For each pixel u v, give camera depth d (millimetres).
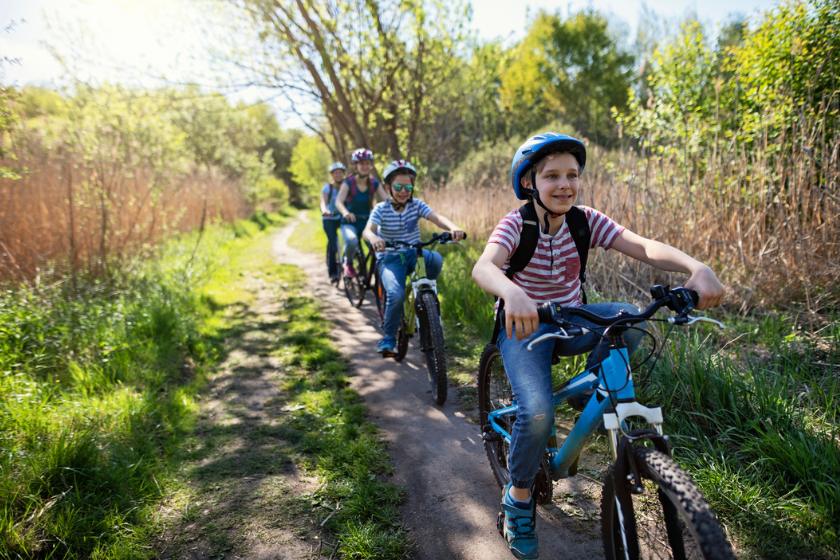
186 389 4191
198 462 3168
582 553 2291
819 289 4238
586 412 1916
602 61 33812
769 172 4629
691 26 6168
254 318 6613
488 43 11945
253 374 4727
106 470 2783
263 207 28328
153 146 10531
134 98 10891
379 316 6566
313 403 4031
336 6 10375
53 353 4086
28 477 2580
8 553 2213
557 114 33781
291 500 2766
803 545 2102
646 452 1556
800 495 2375
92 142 7648
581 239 2113
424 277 4148
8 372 3496
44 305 4801
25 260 5543
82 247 6375
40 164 6512
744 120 5180
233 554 2365
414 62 11867
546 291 2162
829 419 2797
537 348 2066
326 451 3264
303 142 40719
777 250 4312
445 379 3814
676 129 5762
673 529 1625
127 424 3338
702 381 3127
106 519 2486
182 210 10398
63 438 2791
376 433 3551
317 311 6949
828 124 4652
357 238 6742
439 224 4438
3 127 4977
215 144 23984
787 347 3553
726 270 4535
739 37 5688
